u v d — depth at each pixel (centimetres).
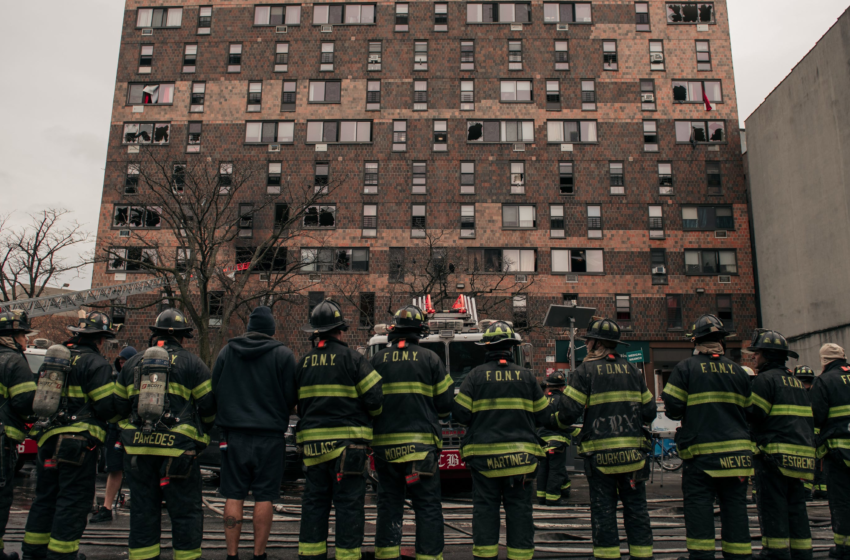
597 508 526
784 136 2969
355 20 3397
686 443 533
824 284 2666
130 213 3197
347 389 511
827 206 2650
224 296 2891
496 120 3288
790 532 565
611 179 3222
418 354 546
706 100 3272
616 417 530
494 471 510
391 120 3284
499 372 536
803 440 554
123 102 3319
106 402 515
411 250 3156
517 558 504
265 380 529
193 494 500
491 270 3139
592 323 561
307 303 3116
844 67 2527
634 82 3309
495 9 3394
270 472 523
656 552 607
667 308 3106
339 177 3231
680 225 3178
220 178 2742
